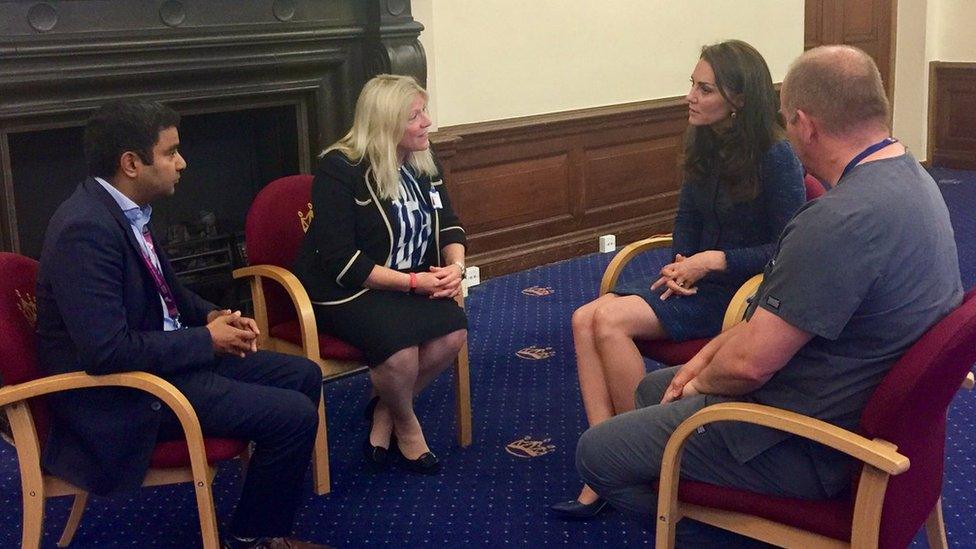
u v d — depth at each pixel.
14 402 2.07
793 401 1.81
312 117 3.97
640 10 5.30
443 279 2.83
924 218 1.72
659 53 5.45
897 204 1.69
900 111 7.64
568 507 2.61
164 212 3.97
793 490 1.83
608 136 5.27
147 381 2.07
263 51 3.71
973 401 3.31
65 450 2.14
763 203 2.62
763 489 1.86
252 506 2.30
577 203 5.21
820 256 1.68
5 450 3.12
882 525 1.71
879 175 1.72
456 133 4.54
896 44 7.54
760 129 2.57
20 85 3.18
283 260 2.94
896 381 1.64
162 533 2.63
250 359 2.50
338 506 2.73
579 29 5.05
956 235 5.42
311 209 3.00
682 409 1.97
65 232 2.04
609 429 2.05
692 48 5.61
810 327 1.70
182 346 2.14
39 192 3.60
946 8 7.38
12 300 2.14
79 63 3.28
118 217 2.14
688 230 2.81
